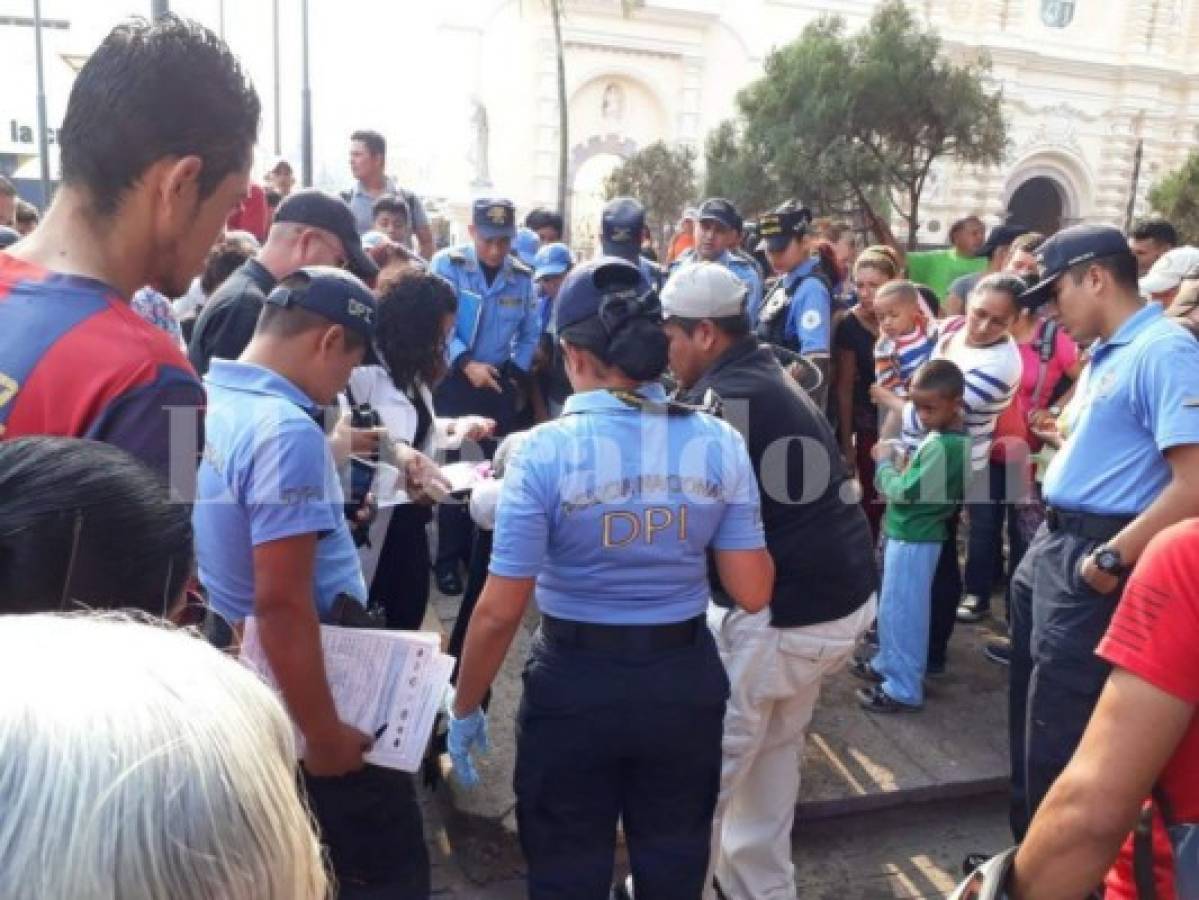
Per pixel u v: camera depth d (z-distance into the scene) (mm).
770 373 2428
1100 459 2498
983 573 4629
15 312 1227
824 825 3219
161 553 1027
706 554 2188
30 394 1195
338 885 1958
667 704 1995
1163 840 1311
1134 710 1217
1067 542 2564
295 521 1690
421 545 3092
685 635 2045
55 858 516
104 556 981
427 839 3018
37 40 17266
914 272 7773
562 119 24219
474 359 4688
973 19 34812
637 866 2096
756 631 2410
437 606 4297
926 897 2938
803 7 35000
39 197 18266
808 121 21719
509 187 34312
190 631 832
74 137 1269
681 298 2416
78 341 1218
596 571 1976
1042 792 2600
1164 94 37250
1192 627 1193
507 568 1964
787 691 2469
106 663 591
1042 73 35875
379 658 1940
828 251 5938
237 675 642
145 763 542
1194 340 2410
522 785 2076
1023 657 2857
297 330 1845
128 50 1260
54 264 1295
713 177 24984
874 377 5074
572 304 2041
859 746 3494
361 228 6500
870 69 21016
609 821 2078
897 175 21609
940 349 4074
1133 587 1255
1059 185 37438
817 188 21797
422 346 3051
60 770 526
